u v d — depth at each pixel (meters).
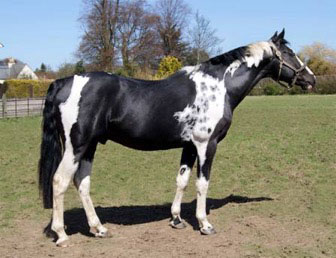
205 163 5.70
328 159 10.45
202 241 5.55
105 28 53.00
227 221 6.36
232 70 5.81
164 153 11.88
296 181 8.70
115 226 6.22
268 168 9.88
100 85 5.30
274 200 7.46
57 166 5.39
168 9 65.50
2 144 14.09
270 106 27.38
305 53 59.31
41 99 28.30
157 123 5.50
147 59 58.81
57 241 5.44
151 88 5.57
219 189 8.33
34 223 6.38
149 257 5.03
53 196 5.34
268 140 13.61
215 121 5.61
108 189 8.40
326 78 42.66
